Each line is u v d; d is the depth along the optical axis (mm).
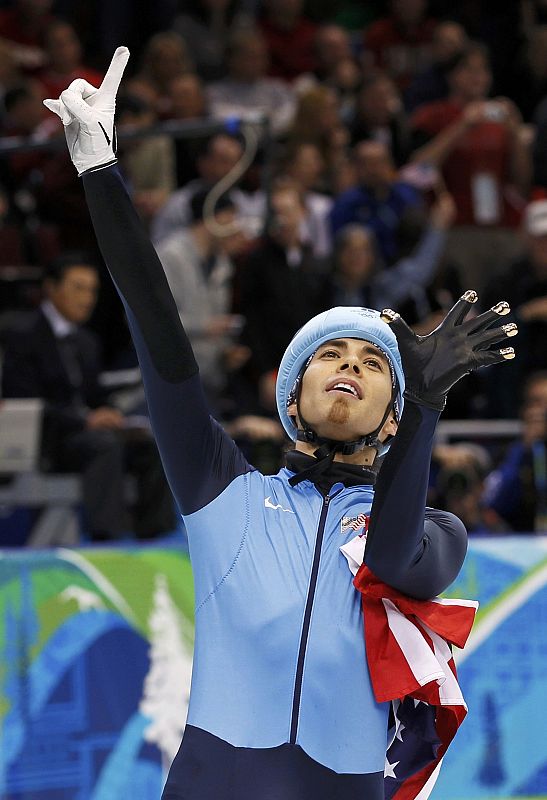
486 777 18734
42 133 32656
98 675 17750
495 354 8922
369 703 9359
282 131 37625
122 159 31875
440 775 18594
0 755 17141
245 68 39562
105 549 18031
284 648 9305
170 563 18281
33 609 17547
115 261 9266
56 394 25172
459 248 35406
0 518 23688
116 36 44125
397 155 37875
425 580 9391
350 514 9844
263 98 39688
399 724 9812
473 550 19031
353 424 9922
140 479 23141
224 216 28672
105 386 26109
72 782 17453
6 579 17469
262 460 22109
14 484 22328
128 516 23031
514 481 23578
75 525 22500
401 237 31016
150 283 9266
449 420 28703
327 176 35812
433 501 22766
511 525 23641
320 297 28766
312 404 10000
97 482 22500
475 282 35500
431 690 9430
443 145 35688
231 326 27812
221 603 9523
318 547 9680
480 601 18953
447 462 23281
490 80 45000
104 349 30969
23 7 40688
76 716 17578
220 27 42531
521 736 18875
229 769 9133
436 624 9477
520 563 19156
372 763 9312
